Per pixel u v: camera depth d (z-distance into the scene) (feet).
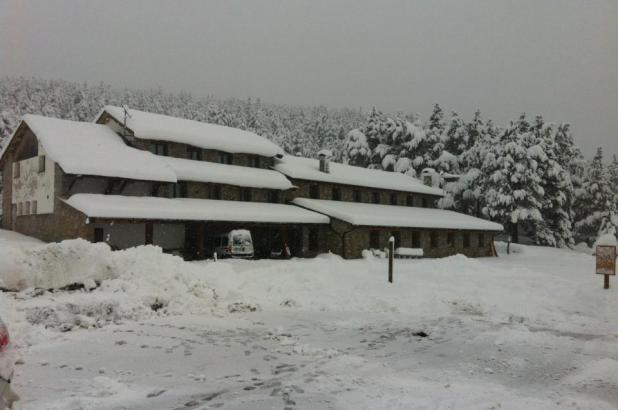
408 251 141.18
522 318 45.55
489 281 70.95
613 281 69.21
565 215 227.20
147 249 55.62
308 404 21.15
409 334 37.76
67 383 24.12
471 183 237.86
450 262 91.81
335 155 435.12
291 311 48.91
